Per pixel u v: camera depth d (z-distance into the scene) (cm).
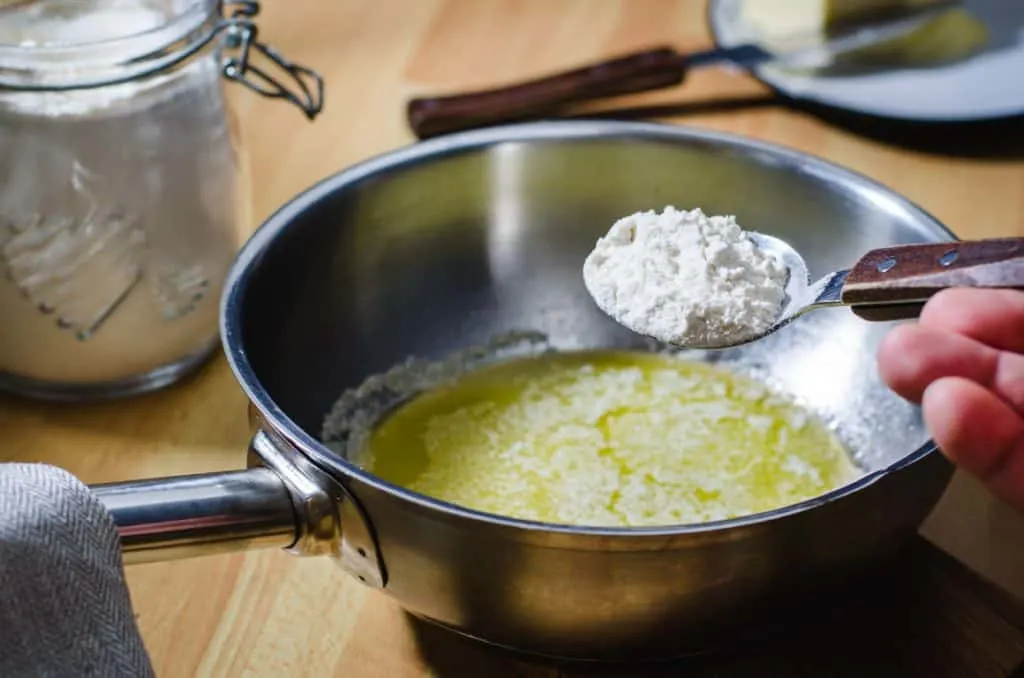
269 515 35
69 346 45
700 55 60
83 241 44
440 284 48
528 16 66
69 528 34
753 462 44
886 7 62
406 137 58
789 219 46
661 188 48
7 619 33
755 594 35
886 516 36
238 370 37
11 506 34
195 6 44
